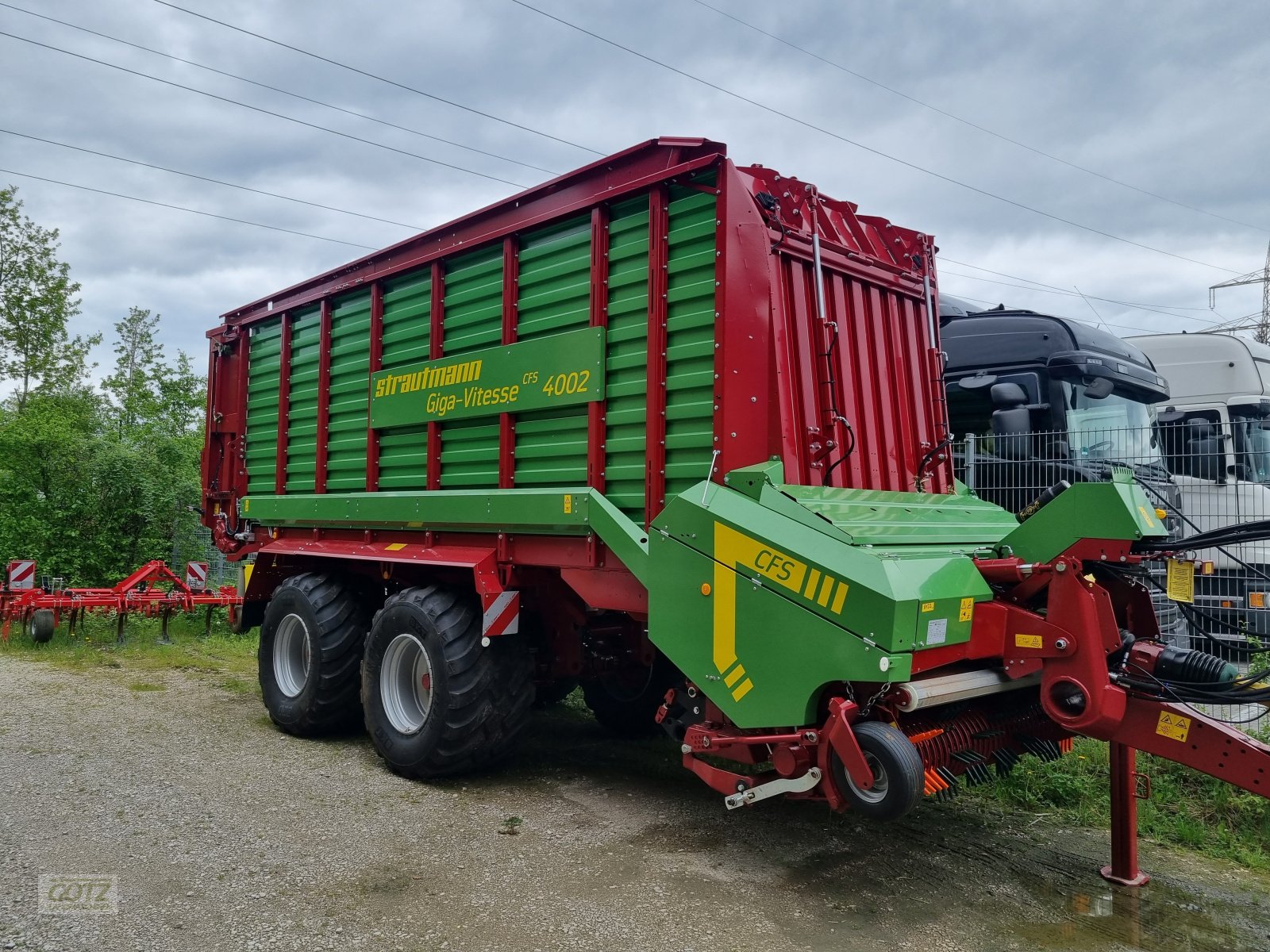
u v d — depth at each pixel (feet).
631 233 13.70
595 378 13.91
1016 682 11.93
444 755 15.46
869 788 9.91
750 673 11.07
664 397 12.98
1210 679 10.82
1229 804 14.62
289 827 13.39
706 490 11.95
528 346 15.12
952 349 25.85
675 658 12.02
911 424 15.02
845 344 13.64
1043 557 11.28
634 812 14.48
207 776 15.99
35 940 9.66
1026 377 24.29
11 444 39.50
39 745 17.70
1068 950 10.03
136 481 40.29
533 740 19.67
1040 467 22.97
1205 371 32.99
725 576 11.44
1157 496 14.05
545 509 14.37
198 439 47.50
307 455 20.94
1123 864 11.94
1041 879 12.07
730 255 12.21
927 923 10.60
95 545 39.86
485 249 16.38
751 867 12.21
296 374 21.59
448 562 15.99
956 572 10.74
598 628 16.88
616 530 13.11
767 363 11.97
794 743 10.73
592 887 11.41
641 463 13.30
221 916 10.36
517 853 12.56
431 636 15.61
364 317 19.33
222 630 35.60
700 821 14.08
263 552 21.65
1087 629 10.44
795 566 10.64
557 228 14.96
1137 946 10.16
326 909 10.62
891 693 10.25
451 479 16.78
